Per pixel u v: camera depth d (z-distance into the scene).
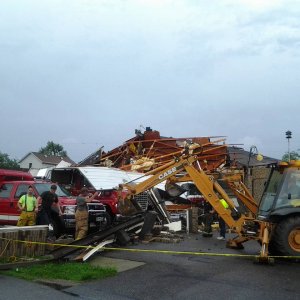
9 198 14.85
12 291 7.43
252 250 12.05
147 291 7.47
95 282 8.09
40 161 78.31
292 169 10.85
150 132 25.16
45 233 10.27
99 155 25.19
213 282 8.07
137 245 12.77
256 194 19.34
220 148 23.83
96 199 16.75
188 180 15.27
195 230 16.83
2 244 9.34
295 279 8.33
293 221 10.34
